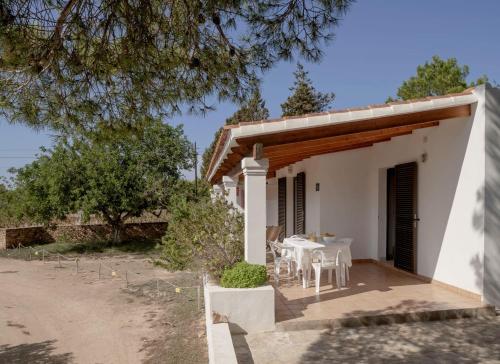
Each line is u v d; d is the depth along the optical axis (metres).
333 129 6.55
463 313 6.41
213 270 7.71
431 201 8.20
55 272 16.25
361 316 6.20
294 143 6.59
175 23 5.13
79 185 20.55
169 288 12.66
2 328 9.34
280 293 7.67
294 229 14.58
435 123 7.86
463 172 7.16
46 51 4.58
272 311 6.00
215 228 7.96
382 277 8.96
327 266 7.82
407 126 7.52
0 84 4.84
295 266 9.68
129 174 20.94
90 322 9.67
